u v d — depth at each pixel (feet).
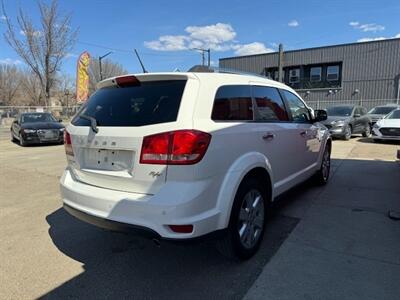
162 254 11.05
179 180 8.38
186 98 8.90
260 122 11.44
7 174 24.09
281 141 12.55
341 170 23.25
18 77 192.85
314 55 102.94
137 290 9.05
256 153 10.69
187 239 8.39
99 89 11.22
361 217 13.93
